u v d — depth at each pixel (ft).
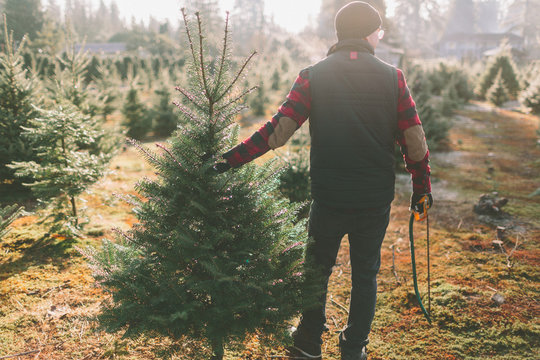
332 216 5.82
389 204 6.00
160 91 34.45
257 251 5.46
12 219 9.67
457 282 9.61
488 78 58.59
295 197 13.15
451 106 46.26
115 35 280.31
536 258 10.82
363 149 5.47
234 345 5.47
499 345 7.31
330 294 9.34
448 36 220.84
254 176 5.81
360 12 5.56
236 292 5.11
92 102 21.34
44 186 11.03
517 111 45.57
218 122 5.34
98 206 14.33
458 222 14.03
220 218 5.31
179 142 5.41
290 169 13.38
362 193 5.58
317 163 5.71
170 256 5.39
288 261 5.82
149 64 83.97
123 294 5.23
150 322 5.04
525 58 175.83
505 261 10.74
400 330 7.91
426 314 6.96
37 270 9.46
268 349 7.10
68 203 12.59
